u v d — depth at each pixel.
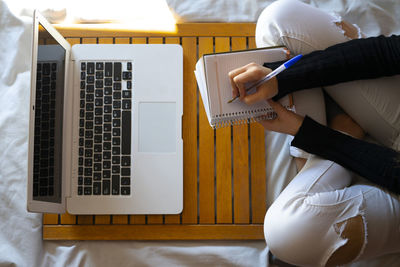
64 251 0.94
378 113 0.82
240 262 0.93
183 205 0.95
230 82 0.75
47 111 0.80
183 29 0.99
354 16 1.01
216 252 0.93
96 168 0.91
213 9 1.01
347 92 0.83
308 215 0.74
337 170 0.81
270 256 0.94
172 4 1.01
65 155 0.88
